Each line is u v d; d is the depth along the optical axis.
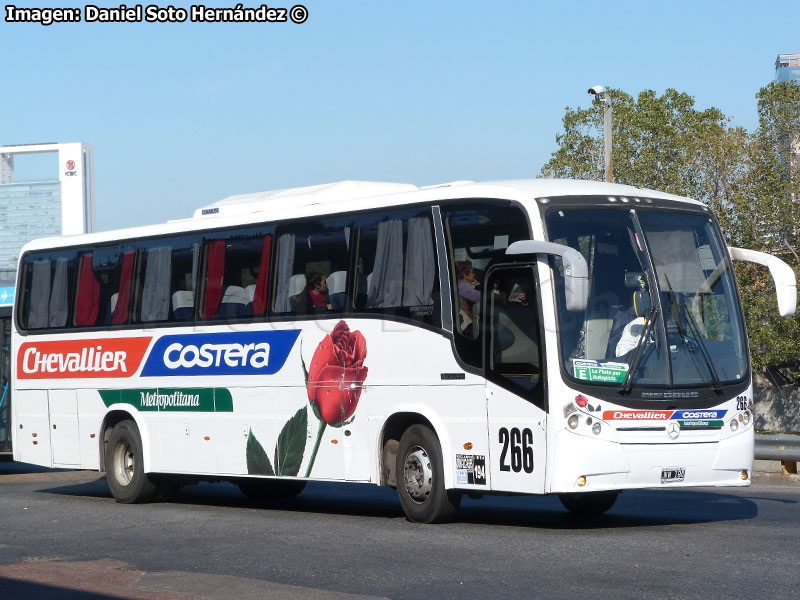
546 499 16.83
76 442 18.00
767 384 47.34
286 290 14.90
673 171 47.81
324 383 14.26
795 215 42.19
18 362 18.98
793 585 8.73
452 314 12.79
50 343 18.48
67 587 9.32
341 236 14.27
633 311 12.05
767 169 43.16
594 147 49.06
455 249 12.84
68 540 12.69
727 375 12.37
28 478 23.97
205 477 16.91
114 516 15.16
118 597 8.78
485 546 11.12
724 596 8.37
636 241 12.30
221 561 10.74
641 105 49.38
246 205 15.92
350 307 14.01
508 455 12.09
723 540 11.14
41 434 18.58
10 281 24.59
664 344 12.06
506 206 12.31
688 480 11.98
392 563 10.28
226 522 14.05
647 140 49.12
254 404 15.20
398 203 13.59
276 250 15.12
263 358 15.11
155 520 14.52
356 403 13.83
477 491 12.58
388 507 16.05
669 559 10.04
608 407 11.69
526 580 9.23
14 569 10.34
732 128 44.53
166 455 16.53
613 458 11.65
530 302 11.93
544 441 11.70
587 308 11.88
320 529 12.97
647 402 11.82
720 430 12.18
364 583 9.35
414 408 13.10
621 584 8.93
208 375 15.88
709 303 12.53
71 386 18.08
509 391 12.08
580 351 11.75
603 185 12.75
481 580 9.30
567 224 12.06
